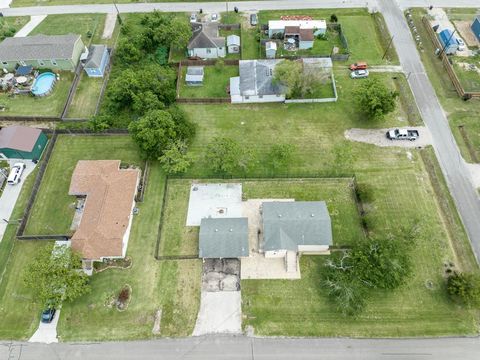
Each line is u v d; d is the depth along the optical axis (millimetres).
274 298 52688
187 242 57812
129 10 94125
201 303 52500
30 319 51750
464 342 49031
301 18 87062
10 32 88375
